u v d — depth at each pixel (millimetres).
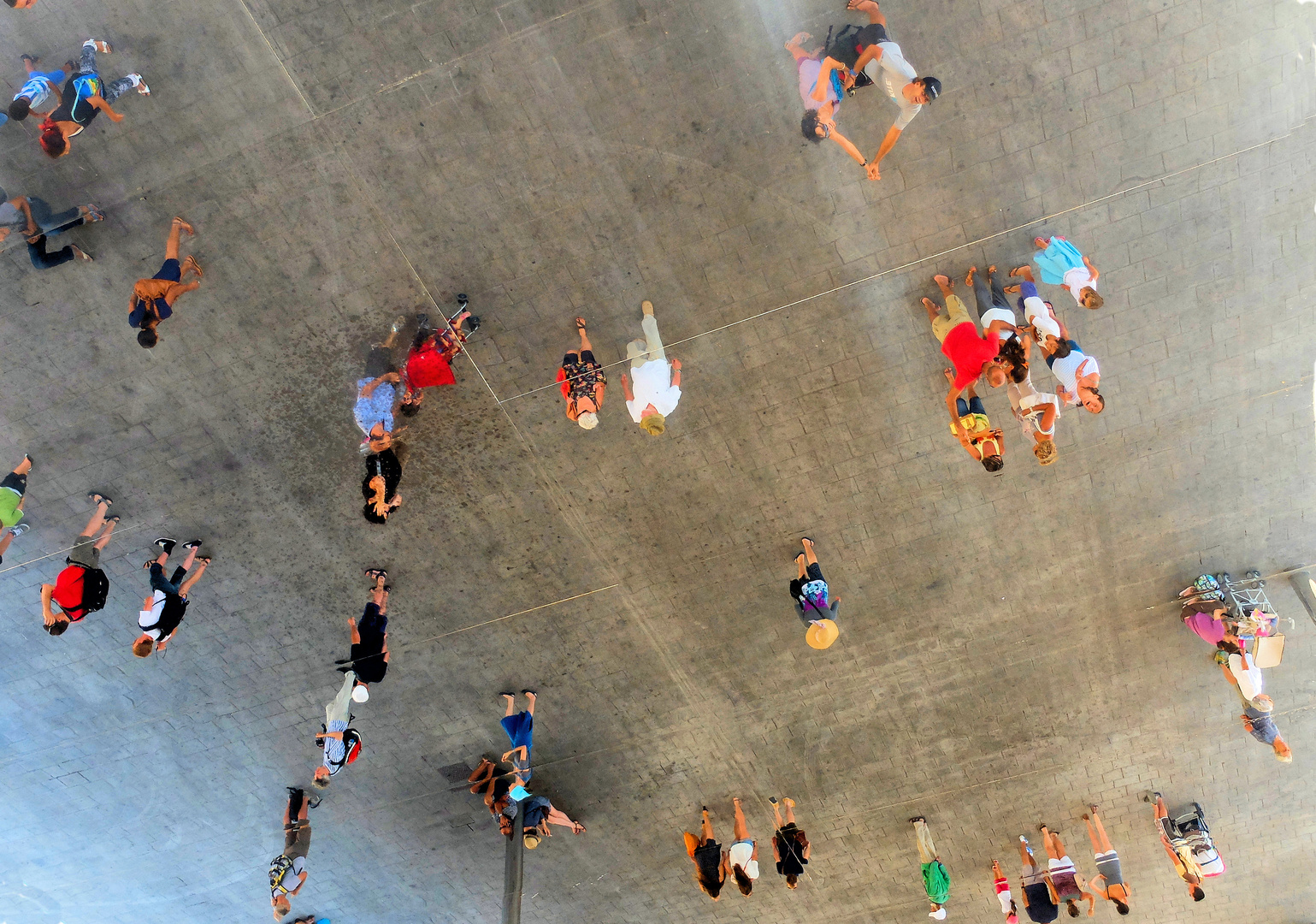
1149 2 8000
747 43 8289
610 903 14000
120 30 8328
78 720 12031
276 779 12570
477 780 12484
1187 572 10742
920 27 8211
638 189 8789
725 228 8953
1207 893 13438
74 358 9477
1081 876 13055
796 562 10758
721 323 9375
